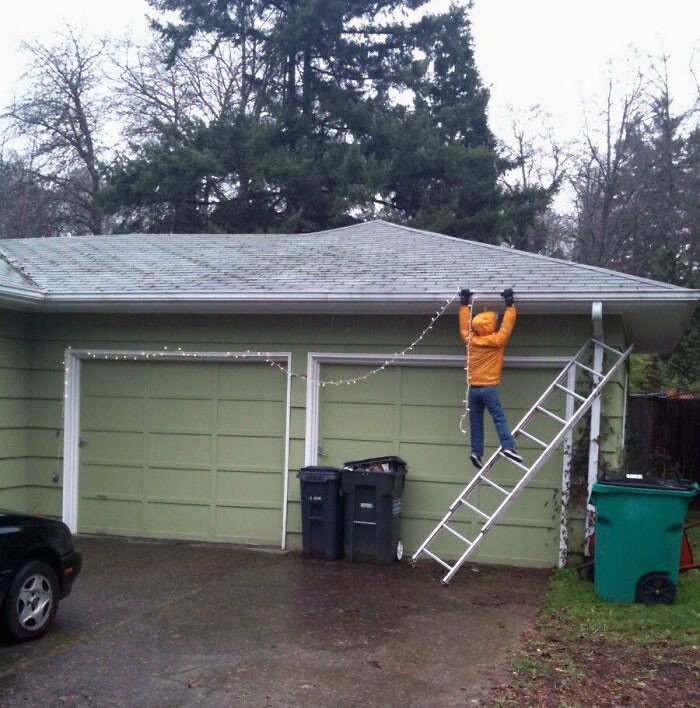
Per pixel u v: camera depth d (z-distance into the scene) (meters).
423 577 8.81
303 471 9.56
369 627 7.04
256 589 8.21
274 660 6.23
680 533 7.68
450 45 29.56
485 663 6.18
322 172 26.05
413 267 10.45
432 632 6.91
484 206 27.12
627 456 14.28
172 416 10.76
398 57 29.28
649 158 32.22
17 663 6.05
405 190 27.16
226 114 26.48
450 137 28.42
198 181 25.34
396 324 9.95
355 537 9.41
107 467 10.94
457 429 9.83
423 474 9.89
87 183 31.81
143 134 31.89
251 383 10.50
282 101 28.39
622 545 7.70
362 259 11.13
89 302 10.23
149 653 6.34
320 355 10.15
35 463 11.09
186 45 29.83
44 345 11.09
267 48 29.12
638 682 5.78
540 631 6.94
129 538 10.75
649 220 31.69
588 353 9.41
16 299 10.00
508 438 8.76
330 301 9.52
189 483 10.66
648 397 16.33
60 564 6.74
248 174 25.48
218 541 10.51
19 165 30.36
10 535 6.28
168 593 8.03
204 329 10.57
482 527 9.23
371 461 9.57
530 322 9.55
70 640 6.57
